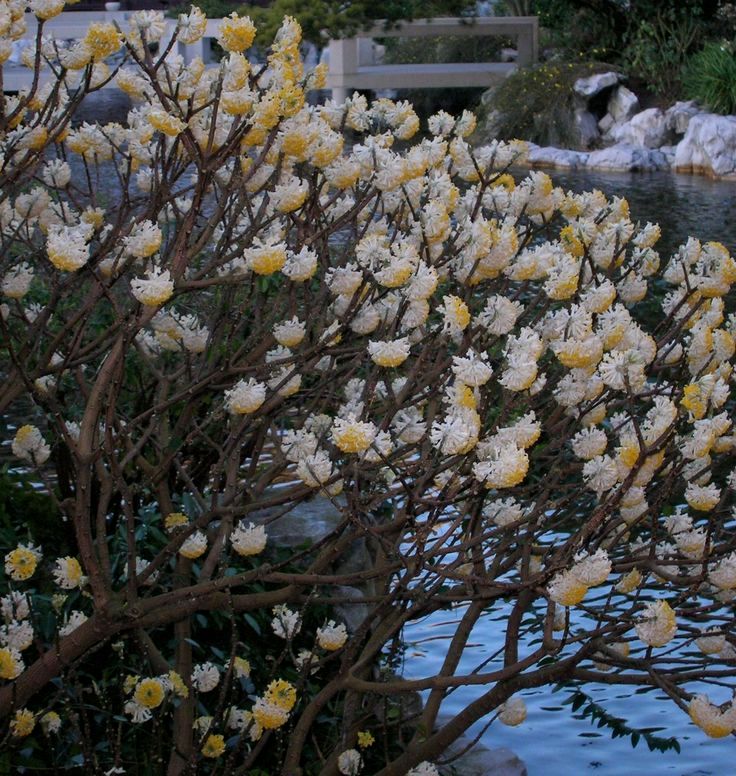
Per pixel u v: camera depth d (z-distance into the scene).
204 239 3.09
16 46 18.64
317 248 3.39
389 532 3.30
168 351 4.07
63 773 3.34
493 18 21.53
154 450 4.11
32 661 3.52
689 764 3.80
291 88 2.94
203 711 3.46
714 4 20.42
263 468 4.54
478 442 2.85
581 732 4.02
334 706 3.76
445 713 4.09
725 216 13.42
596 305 3.00
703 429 2.91
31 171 3.39
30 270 3.48
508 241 3.07
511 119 19.92
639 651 4.45
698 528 3.35
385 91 23.16
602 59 21.27
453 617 4.76
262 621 3.87
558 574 2.83
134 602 2.95
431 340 3.08
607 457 2.94
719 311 3.45
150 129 3.22
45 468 5.24
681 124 18.86
